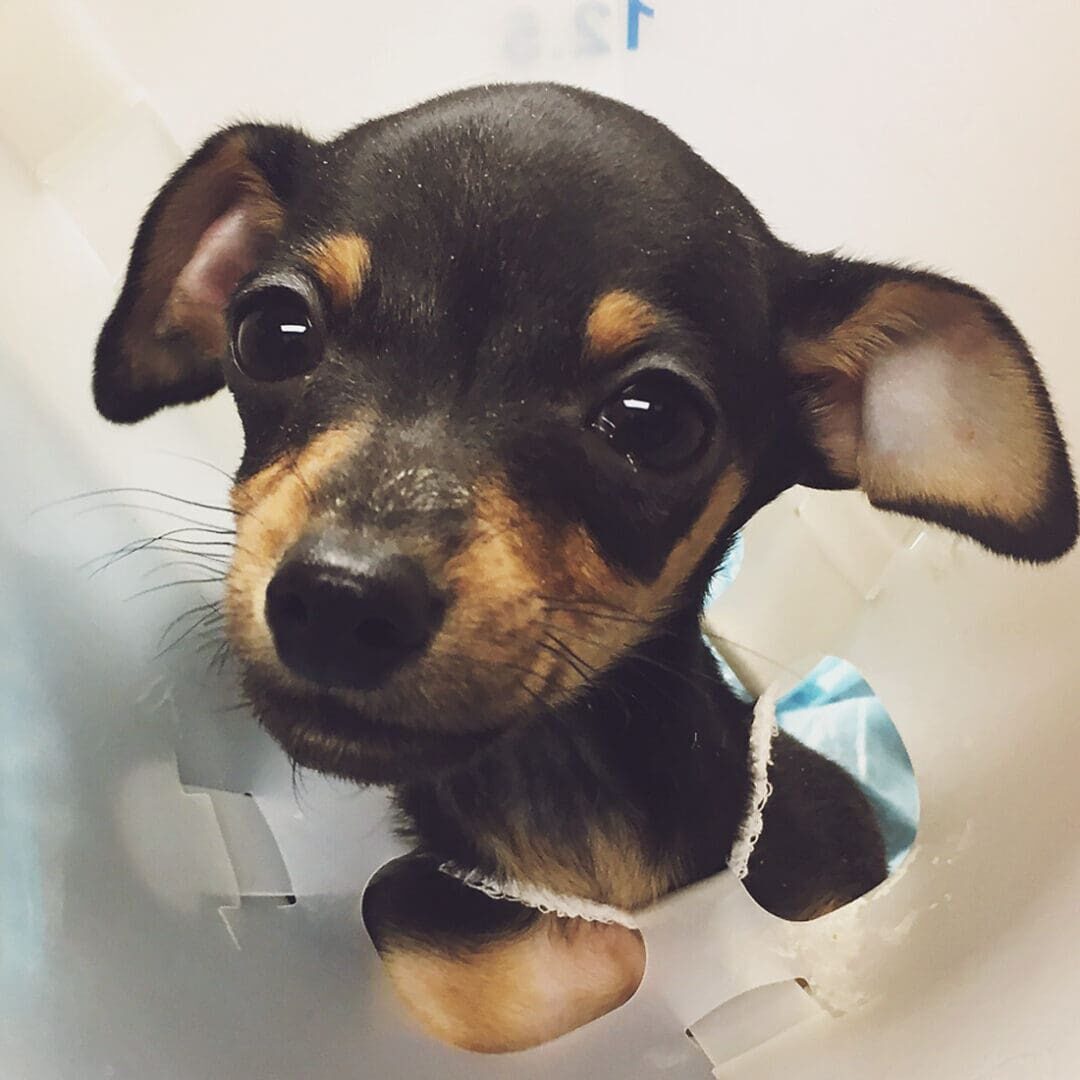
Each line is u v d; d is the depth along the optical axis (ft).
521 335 0.41
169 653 0.49
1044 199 0.49
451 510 0.38
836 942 0.50
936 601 0.57
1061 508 0.48
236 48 0.55
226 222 0.53
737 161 0.53
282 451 0.42
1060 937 0.41
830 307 0.50
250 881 0.48
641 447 0.43
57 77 0.54
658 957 0.51
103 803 0.43
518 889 0.51
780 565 0.64
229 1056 0.41
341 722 0.39
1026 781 0.48
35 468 0.46
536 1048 0.48
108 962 0.39
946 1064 0.41
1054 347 0.49
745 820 0.54
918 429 0.52
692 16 0.53
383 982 0.48
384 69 0.54
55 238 0.52
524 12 0.53
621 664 0.49
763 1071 0.48
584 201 0.42
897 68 0.52
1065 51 0.48
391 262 0.41
